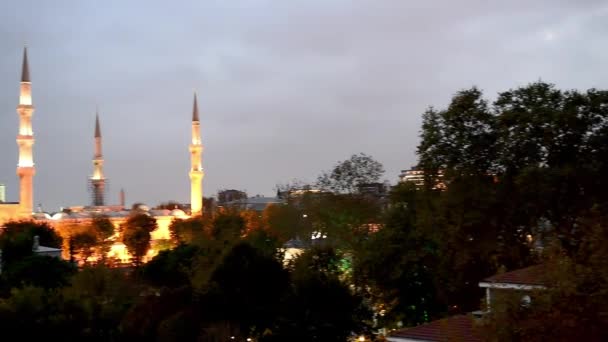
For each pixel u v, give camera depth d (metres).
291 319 44.03
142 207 192.00
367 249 49.62
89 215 175.88
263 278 46.97
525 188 38.38
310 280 45.31
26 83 184.50
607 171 39.69
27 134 182.38
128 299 57.88
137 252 139.75
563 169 38.25
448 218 42.25
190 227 131.50
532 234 40.56
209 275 48.59
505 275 29.72
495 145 41.56
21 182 178.62
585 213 35.00
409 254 46.50
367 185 75.69
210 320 45.31
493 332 20.16
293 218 89.94
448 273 44.94
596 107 40.81
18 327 38.28
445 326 28.91
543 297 19.48
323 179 90.56
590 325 19.03
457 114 43.00
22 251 85.94
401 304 48.81
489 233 41.19
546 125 40.12
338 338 44.41
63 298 42.53
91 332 41.03
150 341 44.88
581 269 19.28
